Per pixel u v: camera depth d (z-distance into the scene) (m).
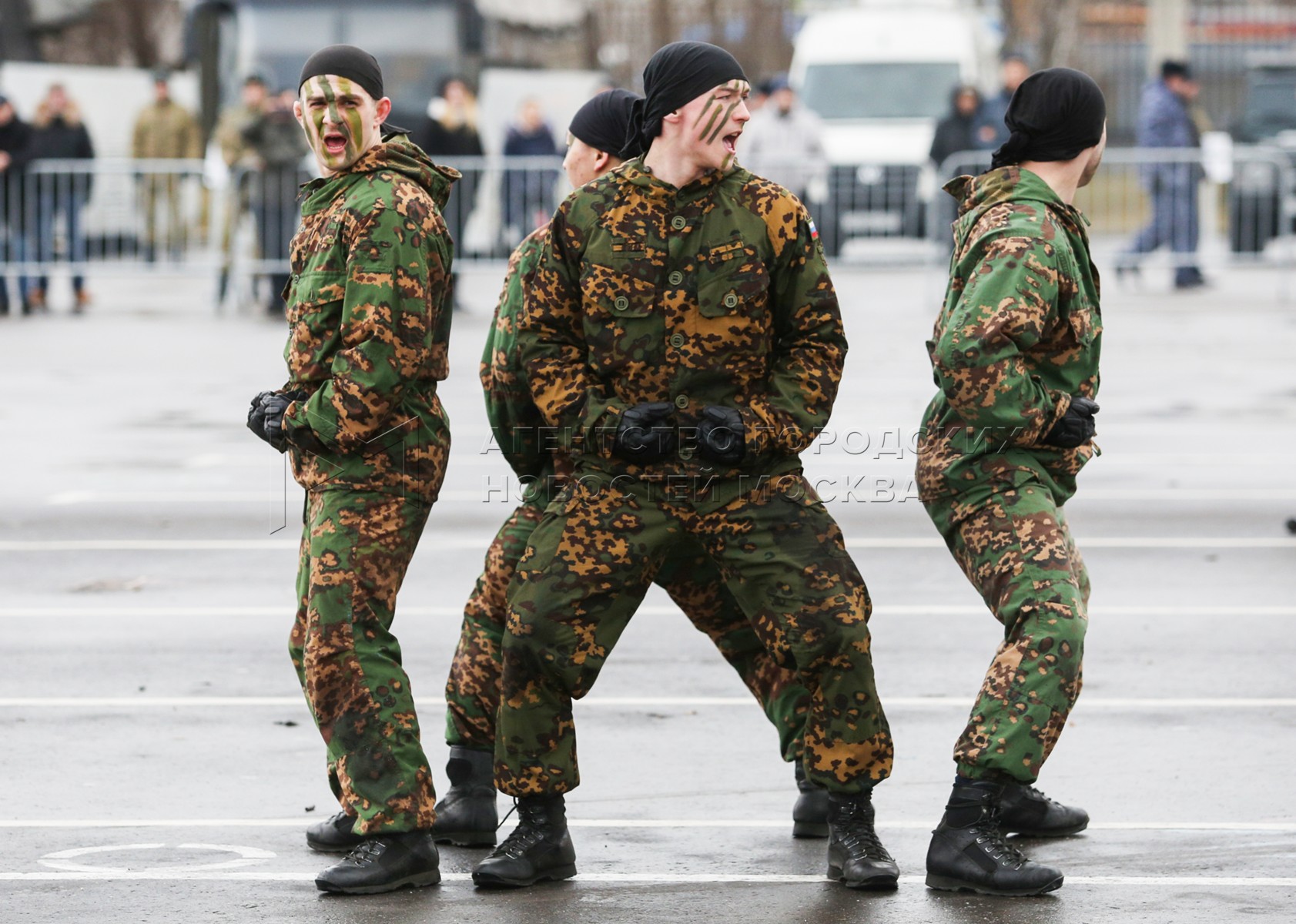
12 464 34.88
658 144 14.57
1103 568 26.56
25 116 79.94
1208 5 137.00
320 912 14.20
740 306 14.52
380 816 14.66
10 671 21.59
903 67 77.00
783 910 14.20
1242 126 86.38
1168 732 19.03
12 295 61.75
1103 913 14.04
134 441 37.12
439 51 79.69
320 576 14.82
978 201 15.59
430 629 23.41
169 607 24.70
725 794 17.28
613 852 15.69
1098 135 15.55
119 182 60.94
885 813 16.64
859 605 14.63
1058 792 17.14
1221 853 15.46
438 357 15.32
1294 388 42.25
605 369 14.73
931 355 15.41
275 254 60.03
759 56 161.25
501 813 16.92
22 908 14.29
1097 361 15.76
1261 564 26.67
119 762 18.25
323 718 14.89
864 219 64.69
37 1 81.50
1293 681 20.94
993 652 22.27
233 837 16.06
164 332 54.62
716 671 21.70
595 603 14.69
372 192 14.87
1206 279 66.00
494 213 60.84
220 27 78.88
